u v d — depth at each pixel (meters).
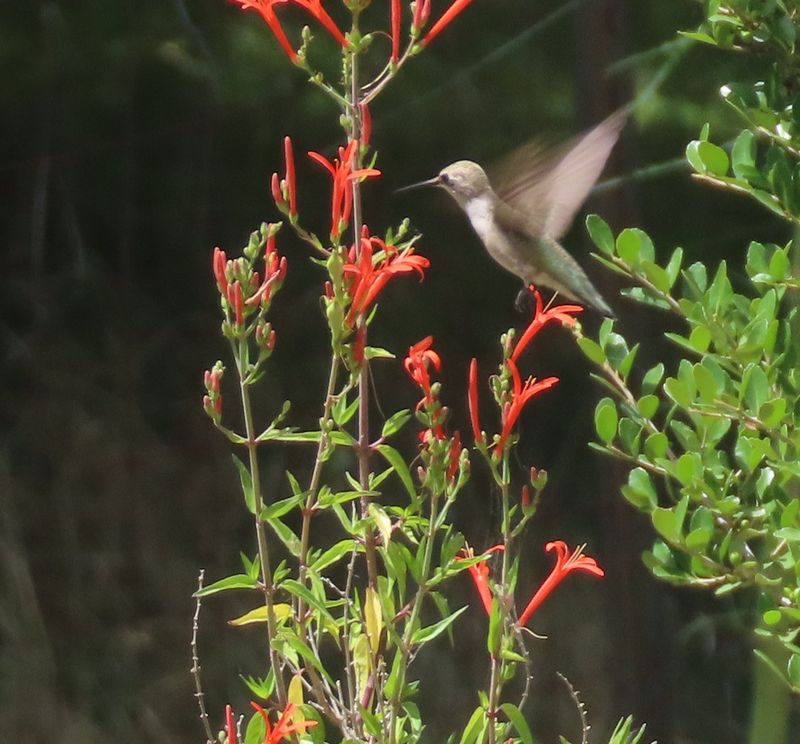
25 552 12.88
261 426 13.90
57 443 13.61
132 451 13.73
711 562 4.14
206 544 13.28
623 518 9.92
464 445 14.06
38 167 14.22
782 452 4.15
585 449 14.28
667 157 12.39
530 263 5.60
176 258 14.72
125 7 12.81
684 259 12.75
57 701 11.88
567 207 5.56
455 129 13.73
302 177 14.28
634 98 9.47
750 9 4.22
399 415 4.04
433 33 4.09
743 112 4.25
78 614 12.59
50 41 12.95
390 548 3.89
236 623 4.10
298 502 3.97
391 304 14.67
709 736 12.66
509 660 4.20
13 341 14.12
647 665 9.98
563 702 12.41
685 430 4.42
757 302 4.34
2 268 14.41
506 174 5.54
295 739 4.02
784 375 4.25
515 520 13.59
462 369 14.51
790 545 4.14
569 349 14.57
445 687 12.28
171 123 14.12
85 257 14.64
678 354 12.26
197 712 12.09
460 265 14.66
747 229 11.53
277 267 4.02
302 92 13.20
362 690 4.05
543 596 4.07
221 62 12.98
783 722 4.94
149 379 14.28
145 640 12.52
